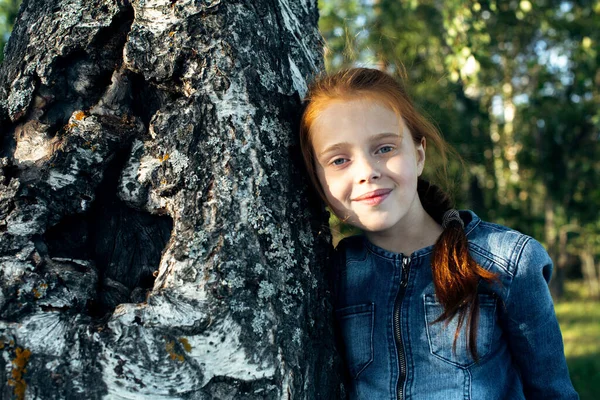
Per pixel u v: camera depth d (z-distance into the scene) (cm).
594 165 1103
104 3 145
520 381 164
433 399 152
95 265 141
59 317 125
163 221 145
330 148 145
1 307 122
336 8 935
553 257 1408
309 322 144
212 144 137
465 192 792
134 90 147
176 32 139
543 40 1023
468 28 529
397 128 146
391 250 162
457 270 150
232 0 144
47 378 120
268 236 137
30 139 142
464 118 827
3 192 134
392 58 256
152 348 122
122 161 143
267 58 148
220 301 127
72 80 146
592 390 541
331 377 151
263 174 139
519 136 1104
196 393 125
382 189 144
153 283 143
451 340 152
